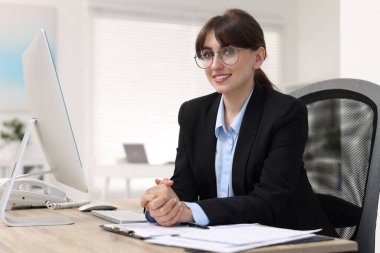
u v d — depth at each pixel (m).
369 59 2.72
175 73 5.97
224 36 1.40
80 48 5.51
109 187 5.55
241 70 1.43
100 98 5.64
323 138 1.55
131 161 4.67
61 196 1.95
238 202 1.25
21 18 5.20
